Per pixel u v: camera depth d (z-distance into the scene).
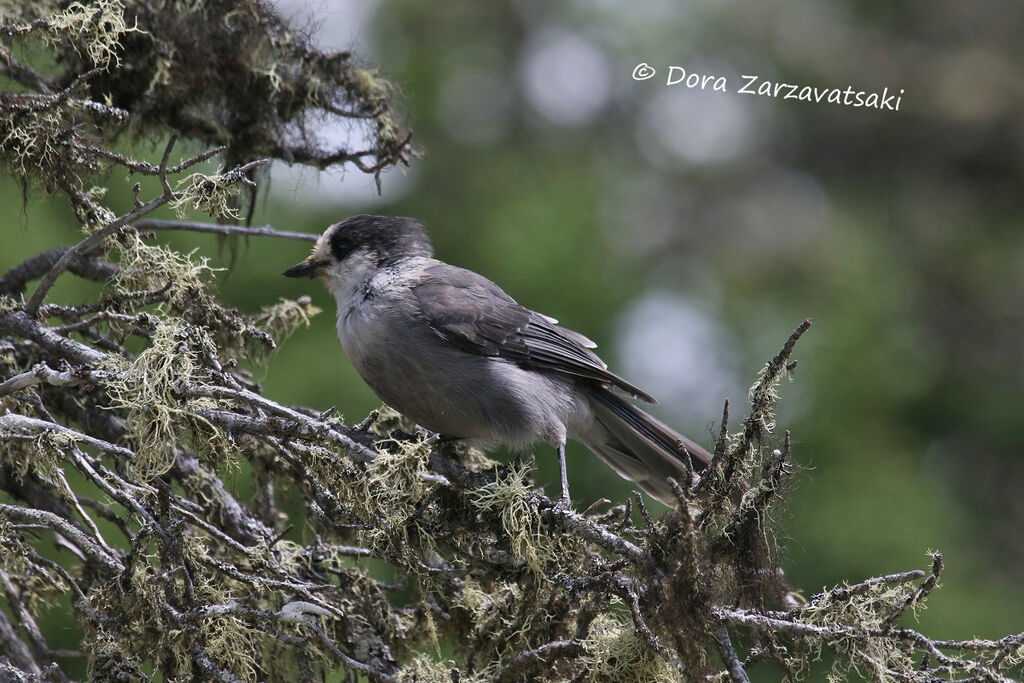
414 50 20.41
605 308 17.44
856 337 18.94
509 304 9.96
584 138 22.69
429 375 9.47
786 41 24.88
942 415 20.64
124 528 9.11
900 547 16.19
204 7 10.21
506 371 9.53
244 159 10.88
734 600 7.27
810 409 17.92
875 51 25.77
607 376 9.92
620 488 15.51
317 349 15.94
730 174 24.45
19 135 8.45
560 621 7.73
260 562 8.16
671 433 10.09
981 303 23.31
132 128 10.44
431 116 19.69
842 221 23.72
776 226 23.70
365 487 7.79
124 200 14.69
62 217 14.32
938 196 25.23
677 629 7.00
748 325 19.66
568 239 17.80
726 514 7.20
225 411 8.17
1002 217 25.09
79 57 9.85
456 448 9.83
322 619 7.89
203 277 10.87
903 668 7.19
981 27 26.66
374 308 9.73
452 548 7.96
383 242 10.05
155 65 10.09
